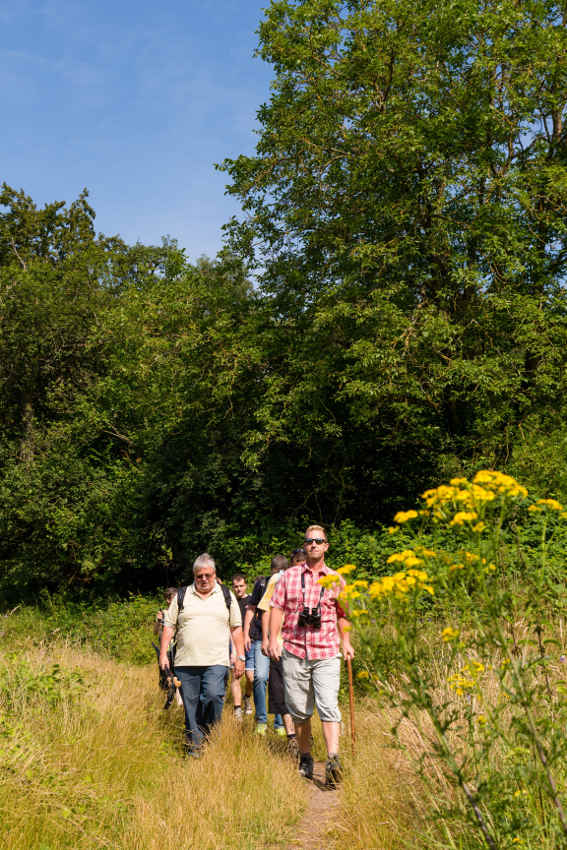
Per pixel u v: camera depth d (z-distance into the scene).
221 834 4.05
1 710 5.33
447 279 13.72
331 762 4.96
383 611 2.97
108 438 25.14
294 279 15.55
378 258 13.62
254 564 15.27
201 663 6.05
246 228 16.09
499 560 2.94
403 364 12.52
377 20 13.80
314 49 14.54
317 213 15.10
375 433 15.35
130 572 21.92
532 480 11.50
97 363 27.00
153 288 17.09
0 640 13.98
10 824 3.71
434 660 4.23
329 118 14.54
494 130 13.28
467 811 2.89
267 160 15.03
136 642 14.42
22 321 25.86
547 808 2.85
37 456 24.84
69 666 7.73
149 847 3.72
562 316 12.70
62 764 4.62
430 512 2.98
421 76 14.03
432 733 3.87
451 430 15.43
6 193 34.78
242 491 16.39
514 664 2.65
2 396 27.05
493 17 13.12
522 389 13.83
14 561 23.98
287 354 15.41
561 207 13.35
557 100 13.83
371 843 3.55
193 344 15.27
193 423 17.61
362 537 11.84
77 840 3.81
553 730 2.75
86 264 28.06
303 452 15.98
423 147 12.72
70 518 21.50
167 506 18.33
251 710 8.23
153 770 5.25
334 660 5.23
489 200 13.45
